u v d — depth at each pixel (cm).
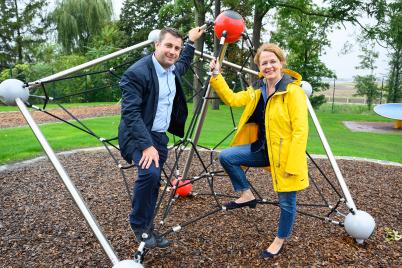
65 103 2184
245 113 310
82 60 2392
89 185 512
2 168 600
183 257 317
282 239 317
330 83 2375
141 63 285
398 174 622
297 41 2188
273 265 305
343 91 3594
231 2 1702
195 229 371
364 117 1816
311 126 1408
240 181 327
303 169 282
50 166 614
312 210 434
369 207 450
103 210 419
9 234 359
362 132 1306
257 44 1656
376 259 319
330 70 2281
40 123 1211
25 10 2975
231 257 318
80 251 326
